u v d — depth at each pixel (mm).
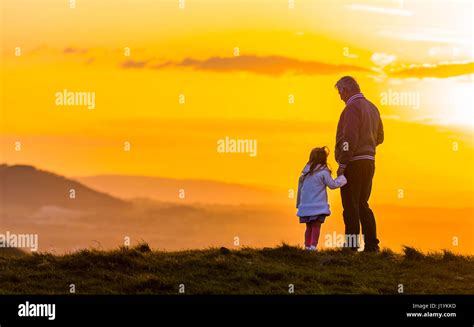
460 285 13016
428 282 13047
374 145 15633
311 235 15422
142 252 14328
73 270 13117
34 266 13422
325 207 15180
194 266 13336
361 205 15508
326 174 15188
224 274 12992
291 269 13383
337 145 15547
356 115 15328
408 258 14625
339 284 12727
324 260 14102
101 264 13344
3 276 12672
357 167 15273
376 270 13727
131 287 12273
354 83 15820
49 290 12148
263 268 13234
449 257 14727
